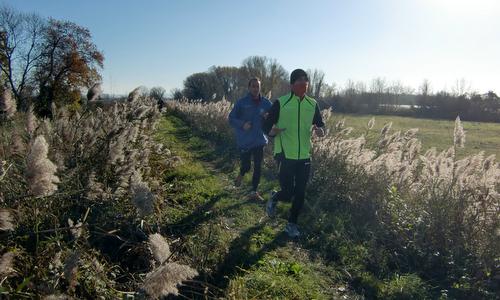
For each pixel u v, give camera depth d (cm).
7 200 382
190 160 1115
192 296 374
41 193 279
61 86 3528
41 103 798
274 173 976
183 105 3366
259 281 419
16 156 454
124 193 509
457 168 582
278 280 427
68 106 705
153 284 217
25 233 371
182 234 537
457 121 673
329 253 540
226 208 688
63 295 260
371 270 498
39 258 337
